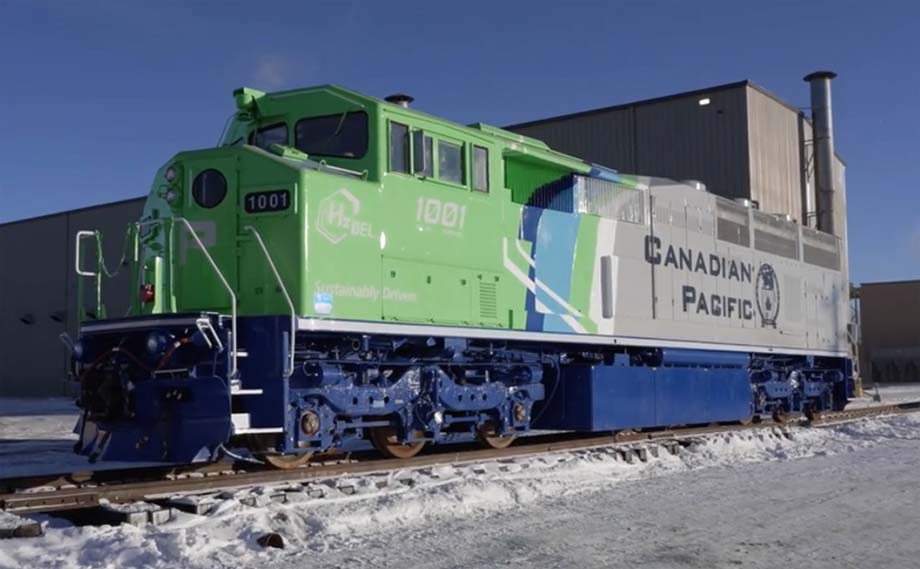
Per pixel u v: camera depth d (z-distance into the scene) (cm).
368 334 996
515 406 1212
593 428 1280
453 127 1117
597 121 2773
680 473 1122
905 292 5778
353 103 1033
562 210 1283
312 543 699
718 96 2577
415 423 1077
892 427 1750
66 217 3666
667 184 1537
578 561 659
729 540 734
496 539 726
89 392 916
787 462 1248
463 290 1113
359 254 988
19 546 648
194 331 880
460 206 1117
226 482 888
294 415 936
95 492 811
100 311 978
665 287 1478
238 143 1094
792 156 2786
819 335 1997
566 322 1266
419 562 649
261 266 946
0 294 3962
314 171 952
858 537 753
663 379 1452
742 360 1686
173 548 652
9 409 2711
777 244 1858
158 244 996
